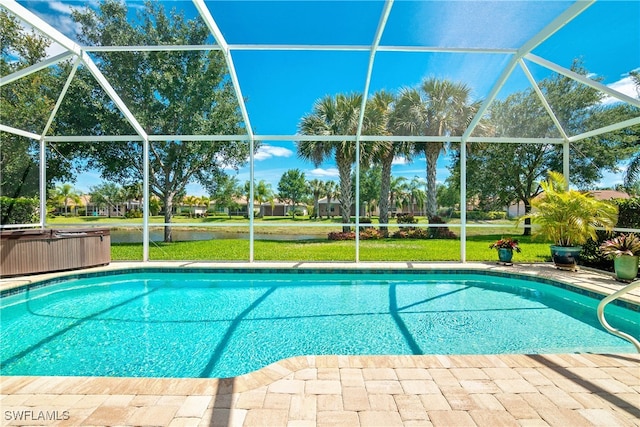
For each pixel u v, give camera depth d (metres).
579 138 6.15
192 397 1.91
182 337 3.44
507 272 5.66
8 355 3.03
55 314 4.15
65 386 2.00
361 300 4.73
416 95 9.27
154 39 6.87
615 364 2.35
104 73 6.67
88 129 7.76
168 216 10.82
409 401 1.89
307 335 3.50
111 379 2.09
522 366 2.32
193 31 7.29
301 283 5.71
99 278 5.66
